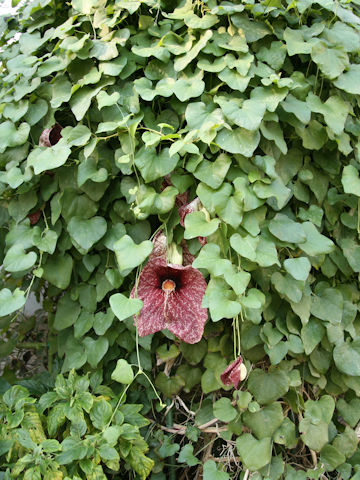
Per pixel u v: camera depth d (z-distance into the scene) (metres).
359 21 0.84
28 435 0.69
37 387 0.88
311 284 0.82
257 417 0.75
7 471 0.67
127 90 0.78
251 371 0.78
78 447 0.68
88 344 0.82
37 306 1.26
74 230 0.76
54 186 0.81
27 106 0.81
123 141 0.74
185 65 0.74
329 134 0.76
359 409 0.83
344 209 0.84
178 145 0.66
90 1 0.80
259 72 0.75
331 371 0.82
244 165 0.73
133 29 0.81
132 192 0.72
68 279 0.81
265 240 0.73
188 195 0.77
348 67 0.79
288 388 0.76
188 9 0.78
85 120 0.81
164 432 0.87
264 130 0.73
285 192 0.73
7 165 0.81
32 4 0.91
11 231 0.82
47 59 0.83
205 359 0.80
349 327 0.81
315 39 0.77
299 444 0.86
